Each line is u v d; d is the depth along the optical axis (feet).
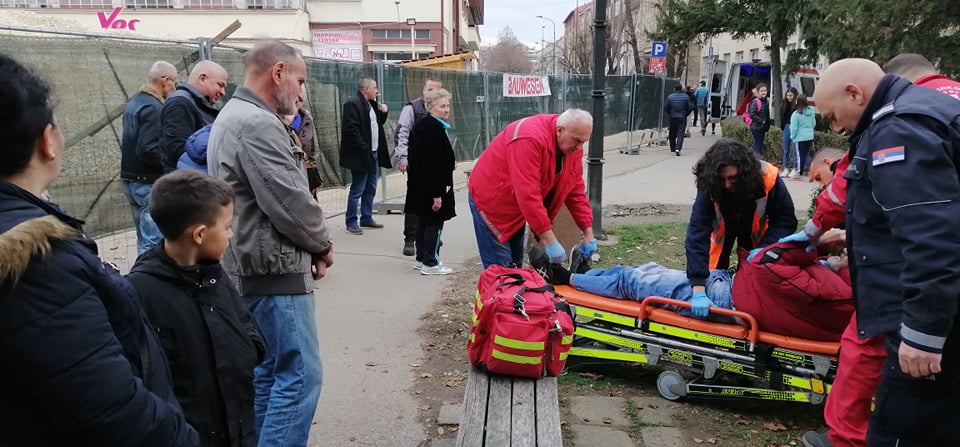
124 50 21.17
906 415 7.97
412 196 21.15
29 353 4.12
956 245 7.16
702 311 12.53
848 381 9.61
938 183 7.34
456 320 17.58
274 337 9.33
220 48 24.18
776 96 64.28
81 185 20.39
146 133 17.67
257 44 9.45
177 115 16.16
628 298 13.94
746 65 92.27
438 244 21.67
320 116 29.37
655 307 13.52
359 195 26.78
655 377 14.32
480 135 46.09
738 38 68.85
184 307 6.90
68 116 19.61
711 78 100.78
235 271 9.09
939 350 7.31
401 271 21.89
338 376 14.26
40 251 4.17
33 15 43.45
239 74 25.21
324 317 17.70
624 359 13.56
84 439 4.40
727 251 13.57
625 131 67.56
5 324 4.08
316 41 96.53
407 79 36.76
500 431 9.77
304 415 9.48
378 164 28.71
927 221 7.29
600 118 25.48
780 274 11.64
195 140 13.42
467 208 33.65
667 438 11.75
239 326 7.32
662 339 13.09
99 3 85.05
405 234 23.81
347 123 26.09
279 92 9.39
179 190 6.93
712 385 12.76
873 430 8.48
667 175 47.14
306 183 9.27
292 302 9.26
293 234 9.01
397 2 96.43
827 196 11.19
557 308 11.98
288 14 86.89
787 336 12.03
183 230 6.95
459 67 56.34
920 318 7.31
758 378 12.62
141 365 5.05
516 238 16.83
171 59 22.54
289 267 9.12
